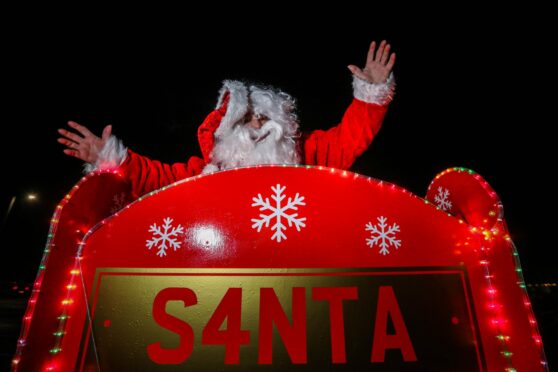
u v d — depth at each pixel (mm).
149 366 1188
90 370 1183
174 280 1297
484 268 1382
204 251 1333
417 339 1246
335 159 2236
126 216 1393
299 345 1218
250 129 2262
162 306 1262
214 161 2225
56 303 1261
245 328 1236
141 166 1968
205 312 1256
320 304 1271
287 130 2299
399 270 1336
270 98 2352
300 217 1382
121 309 1261
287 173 1462
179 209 1395
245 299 1271
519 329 1295
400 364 1209
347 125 2164
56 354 1203
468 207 1553
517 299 1333
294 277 1302
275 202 1401
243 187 1429
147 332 1230
